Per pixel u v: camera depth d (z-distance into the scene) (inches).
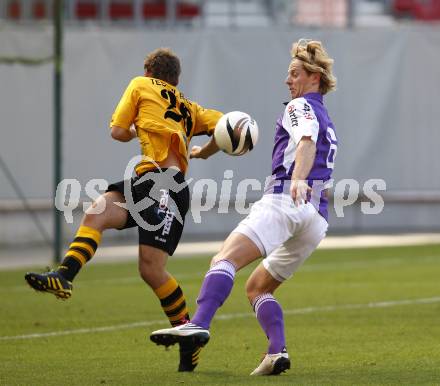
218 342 1262.3
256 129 1034.7
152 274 1019.9
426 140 2878.9
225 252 930.7
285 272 985.5
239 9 3282.5
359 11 3560.5
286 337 1291.8
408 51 2864.2
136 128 1040.8
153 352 1187.9
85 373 1032.2
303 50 975.0
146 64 1067.9
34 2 3031.5
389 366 1058.7
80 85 2691.9
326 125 956.0
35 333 1343.5
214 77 2783.0
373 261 2321.6
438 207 3006.9
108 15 3161.9
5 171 2618.1
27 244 2699.3
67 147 2677.2
